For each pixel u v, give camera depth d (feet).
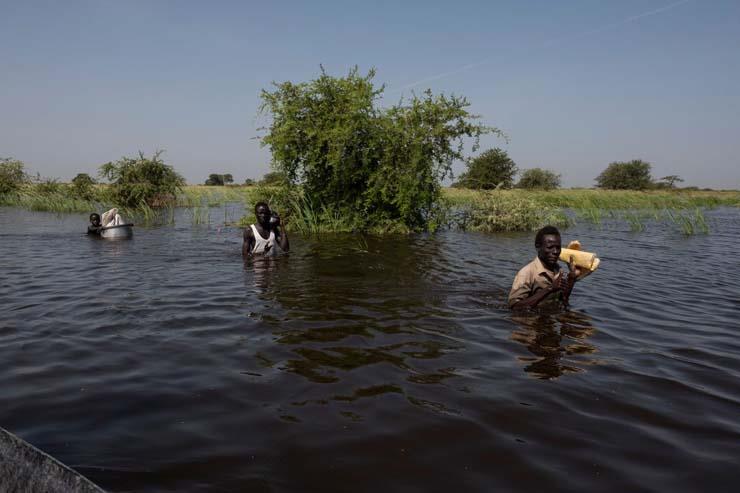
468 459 9.43
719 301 22.39
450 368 14.01
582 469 9.11
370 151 55.21
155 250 37.11
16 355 14.71
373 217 55.57
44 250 36.91
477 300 21.88
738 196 146.00
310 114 53.98
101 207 89.61
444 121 53.36
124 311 19.69
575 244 21.20
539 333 17.24
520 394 12.31
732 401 11.95
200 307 20.40
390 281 25.84
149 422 10.71
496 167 132.98
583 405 11.71
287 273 27.96
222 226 57.93
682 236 52.29
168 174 92.63
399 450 9.71
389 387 12.69
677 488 8.52
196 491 8.27
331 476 8.81
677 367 14.15
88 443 9.79
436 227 56.70
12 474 6.47
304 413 11.23
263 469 8.99
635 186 198.90
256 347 15.64
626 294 23.57
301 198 57.52
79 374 13.34
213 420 10.85
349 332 17.17
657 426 10.71
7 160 111.96
